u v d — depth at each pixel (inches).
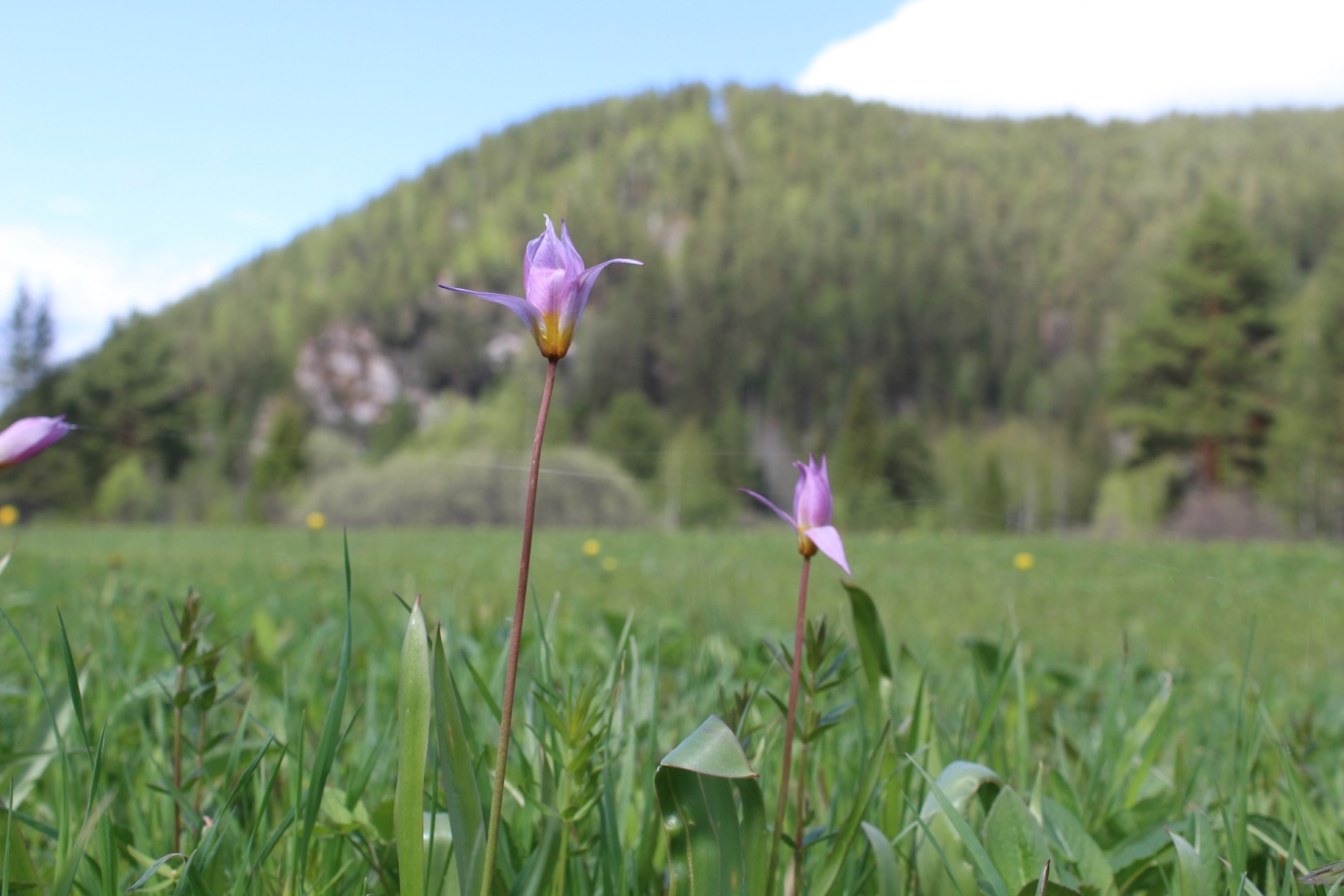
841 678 43.9
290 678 84.7
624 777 50.9
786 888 43.3
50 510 2160.4
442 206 4918.8
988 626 217.0
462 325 3917.3
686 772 34.4
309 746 65.5
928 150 4997.5
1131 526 1727.4
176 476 2303.2
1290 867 42.5
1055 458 2669.8
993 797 49.3
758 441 3363.7
